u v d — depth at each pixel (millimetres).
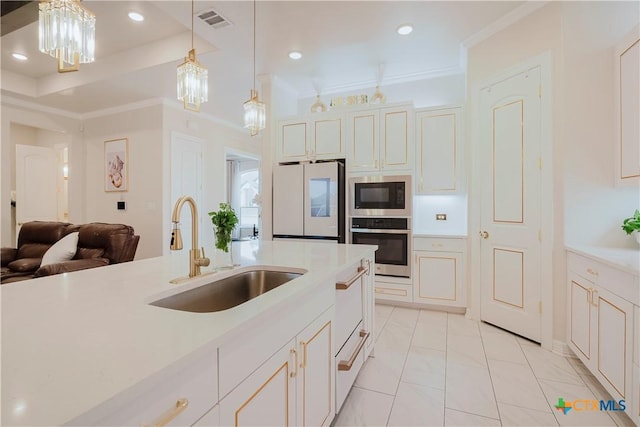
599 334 1826
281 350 1045
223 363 780
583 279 2039
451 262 3207
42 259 3186
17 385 530
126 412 551
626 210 2236
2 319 844
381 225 3441
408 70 3721
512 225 2646
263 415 945
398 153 3402
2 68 3951
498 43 2771
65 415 458
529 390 1885
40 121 4680
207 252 2072
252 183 9039
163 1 2412
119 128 4828
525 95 2523
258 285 1637
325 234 3506
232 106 4867
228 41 3018
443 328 2828
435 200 3672
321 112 3715
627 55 2074
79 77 3926
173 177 4664
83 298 1040
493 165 2805
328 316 1460
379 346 2479
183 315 873
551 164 2355
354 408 1728
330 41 3035
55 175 5758
